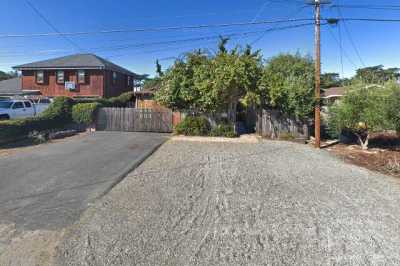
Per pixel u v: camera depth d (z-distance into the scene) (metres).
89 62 27.94
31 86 28.17
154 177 7.60
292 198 6.12
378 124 11.70
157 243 4.13
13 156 10.06
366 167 9.41
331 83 44.22
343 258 3.80
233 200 5.95
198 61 15.65
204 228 4.64
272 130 16.08
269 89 15.11
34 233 4.41
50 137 14.41
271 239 4.30
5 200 5.80
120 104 24.86
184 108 16.39
